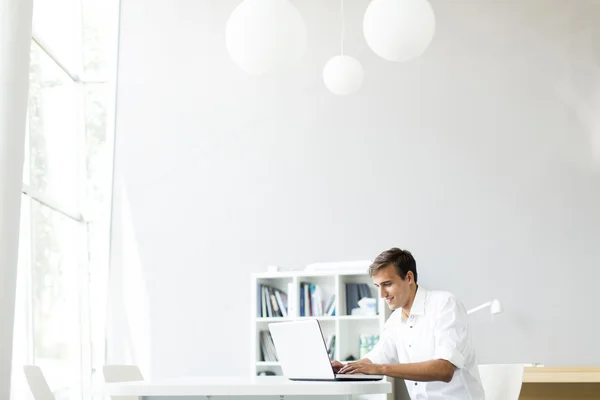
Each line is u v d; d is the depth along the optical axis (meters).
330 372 3.07
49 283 6.19
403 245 6.08
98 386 3.04
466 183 6.07
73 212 6.68
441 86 6.25
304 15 6.57
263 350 5.96
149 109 6.73
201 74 6.70
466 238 5.99
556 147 5.98
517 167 6.01
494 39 6.23
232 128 6.57
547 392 4.35
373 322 5.85
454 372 3.38
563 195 5.91
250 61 2.92
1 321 4.04
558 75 6.08
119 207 6.65
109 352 6.46
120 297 6.52
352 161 6.30
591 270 5.77
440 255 6.01
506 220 5.95
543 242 5.87
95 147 6.84
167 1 6.82
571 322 5.73
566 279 5.79
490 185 6.03
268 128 6.50
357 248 6.16
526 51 6.16
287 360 3.25
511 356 5.78
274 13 2.88
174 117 6.68
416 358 3.56
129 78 6.80
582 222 5.84
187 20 6.79
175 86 6.72
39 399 3.02
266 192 6.41
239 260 6.37
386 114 6.30
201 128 6.62
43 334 6.01
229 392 2.92
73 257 6.64
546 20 6.17
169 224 6.54
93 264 6.69
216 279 6.38
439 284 5.97
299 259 6.25
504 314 5.82
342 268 6.04
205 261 6.43
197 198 6.53
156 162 6.65
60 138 6.66
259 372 5.92
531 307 5.80
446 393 3.42
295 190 6.36
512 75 6.15
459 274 5.95
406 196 6.15
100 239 6.72
